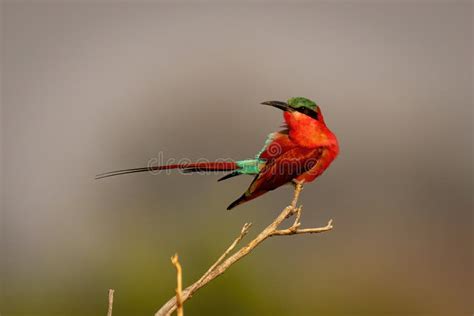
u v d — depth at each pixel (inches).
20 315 599.5
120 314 542.9
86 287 601.3
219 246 563.2
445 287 786.8
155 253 562.6
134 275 555.8
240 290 536.1
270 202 740.7
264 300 564.4
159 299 538.9
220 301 526.3
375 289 740.7
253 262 583.8
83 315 592.7
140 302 542.6
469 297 763.4
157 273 550.9
